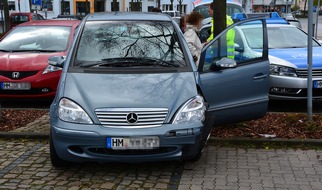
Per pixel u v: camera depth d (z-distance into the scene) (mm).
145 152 4789
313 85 8125
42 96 8719
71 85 5090
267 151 6039
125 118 4738
